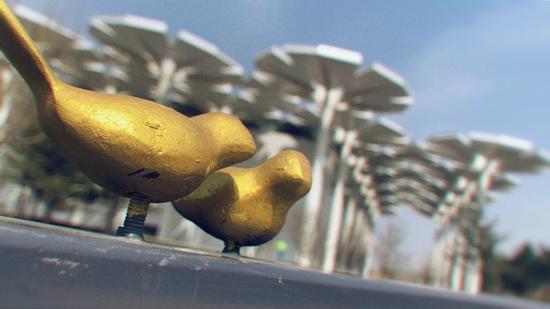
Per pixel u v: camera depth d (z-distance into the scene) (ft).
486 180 74.64
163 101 55.01
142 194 4.75
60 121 4.17
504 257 52.34
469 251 57.98
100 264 3.16
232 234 6.02
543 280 46.68
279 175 5.86
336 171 67.00
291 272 4.50
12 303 2.76
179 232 58.34
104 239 3.66
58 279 2.96
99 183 4.79
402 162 80.48
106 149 4.30
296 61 53.67
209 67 56.80
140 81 61.77
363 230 104.27
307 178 5.88
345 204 83.10
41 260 2.91
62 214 38.11
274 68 55.26
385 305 5.38
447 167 80.53
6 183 34.01
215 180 5.86
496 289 49.90
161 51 54.39
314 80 56.24
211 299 3.75
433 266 76.54
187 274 3.62
